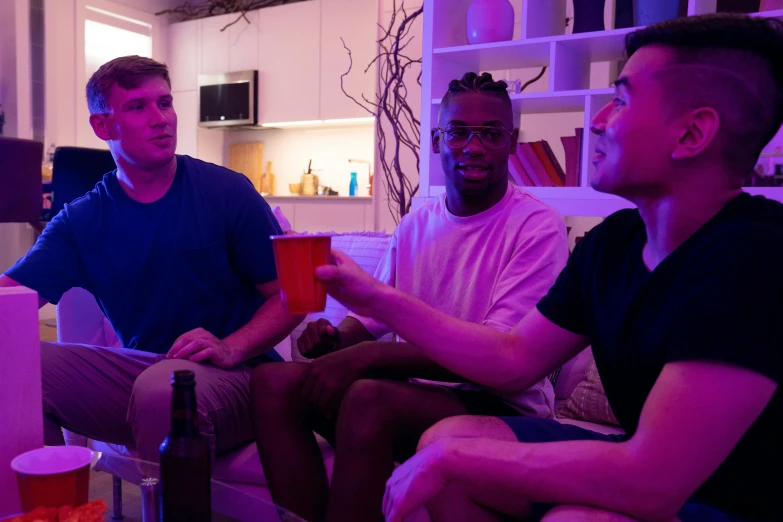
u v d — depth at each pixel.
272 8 5.93
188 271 1.72
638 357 0.91
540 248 1.40
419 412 1.23
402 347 1.35
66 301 2.18
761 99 0.81
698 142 0.83
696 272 0.81
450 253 1.53
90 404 1.70
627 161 0.87
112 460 1.15
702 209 0.86
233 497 1.00
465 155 1.46
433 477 0.88
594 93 2.42
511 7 2.71
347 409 1.21
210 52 6.32
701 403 0.73
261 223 1.76
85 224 1.74
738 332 0.73
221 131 6.77
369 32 5.43
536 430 1.04
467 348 1.12
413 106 4.75
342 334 1.56
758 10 2.20
